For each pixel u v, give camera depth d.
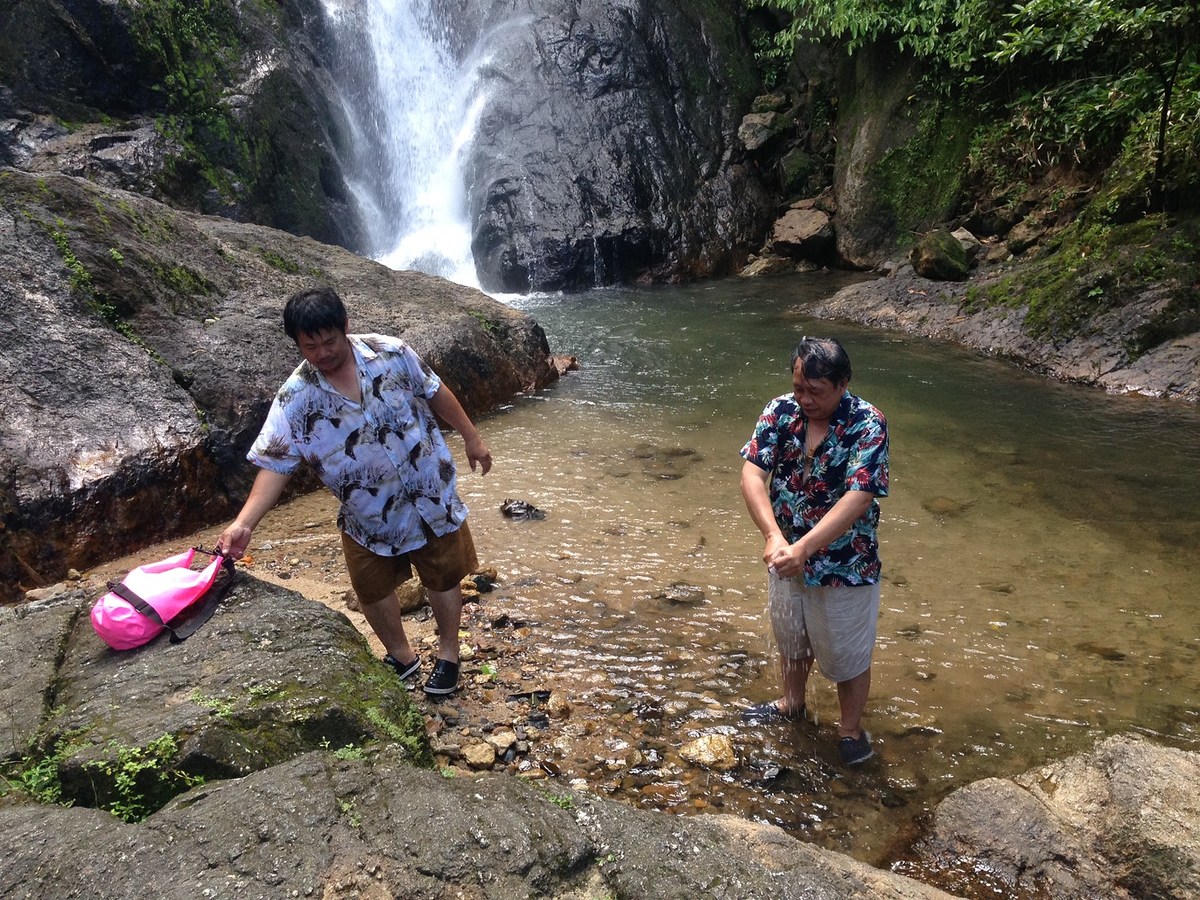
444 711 3.63
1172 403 7.62
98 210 6.46
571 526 5.47
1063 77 11.60
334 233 13.49
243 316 6.70
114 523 5.11
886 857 2.95
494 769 3.32
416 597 4.46
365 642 3.25
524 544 5.22
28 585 4.71
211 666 2.88
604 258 14.23
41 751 2.62
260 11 13.56
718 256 14.86
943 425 7.20
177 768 2.47
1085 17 9.05
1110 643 4.14
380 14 15.55
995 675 3.92
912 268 11.85
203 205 11.97
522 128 15.16
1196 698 3.73
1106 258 9.02
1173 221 8.92
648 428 7.29
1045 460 6.42
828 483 3.12
